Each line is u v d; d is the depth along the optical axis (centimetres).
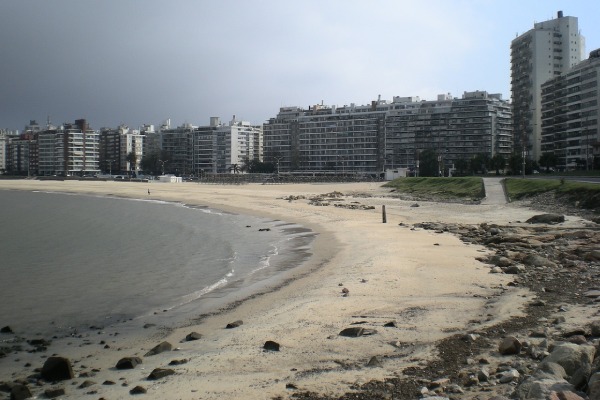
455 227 3875
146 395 955
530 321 1279
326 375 993
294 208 6575
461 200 6812
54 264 2950
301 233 4072
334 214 5500
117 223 5594
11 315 1806
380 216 5153
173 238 4128
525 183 6619
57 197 11381
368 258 2570
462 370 956
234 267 2695
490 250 2672
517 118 17238
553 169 13438
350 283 1975
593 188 4900
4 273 2661
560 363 836
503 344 1043
